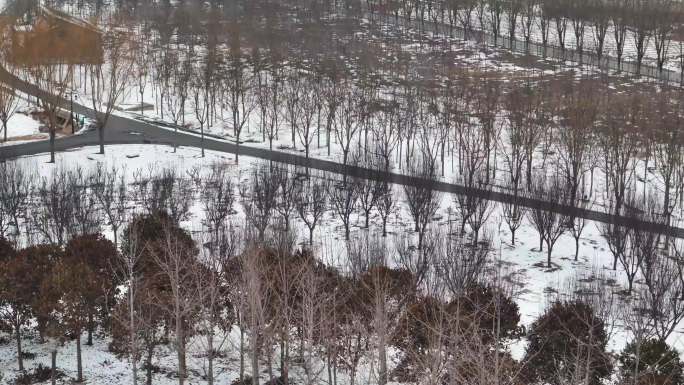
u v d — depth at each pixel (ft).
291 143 357.00
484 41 524.52
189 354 162.71
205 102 375.04
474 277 169.27
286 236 187.42
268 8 588.91
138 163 314.35
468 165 268.62
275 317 135.74
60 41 369.91
